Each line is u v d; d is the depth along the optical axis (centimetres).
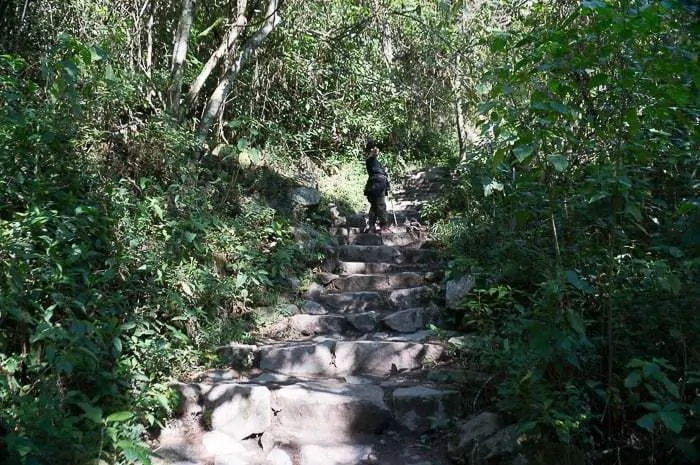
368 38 821
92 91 462
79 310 359
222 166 647
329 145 945
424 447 343
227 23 670
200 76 616
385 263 642
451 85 718
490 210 532
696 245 320
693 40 291
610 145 345
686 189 379
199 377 397
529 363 314
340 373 432
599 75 297
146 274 420
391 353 435
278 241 586
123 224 419
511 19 624
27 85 442
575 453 291
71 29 516
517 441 300
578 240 352
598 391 300
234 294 486
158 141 511
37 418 279
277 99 826
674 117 338
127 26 580
